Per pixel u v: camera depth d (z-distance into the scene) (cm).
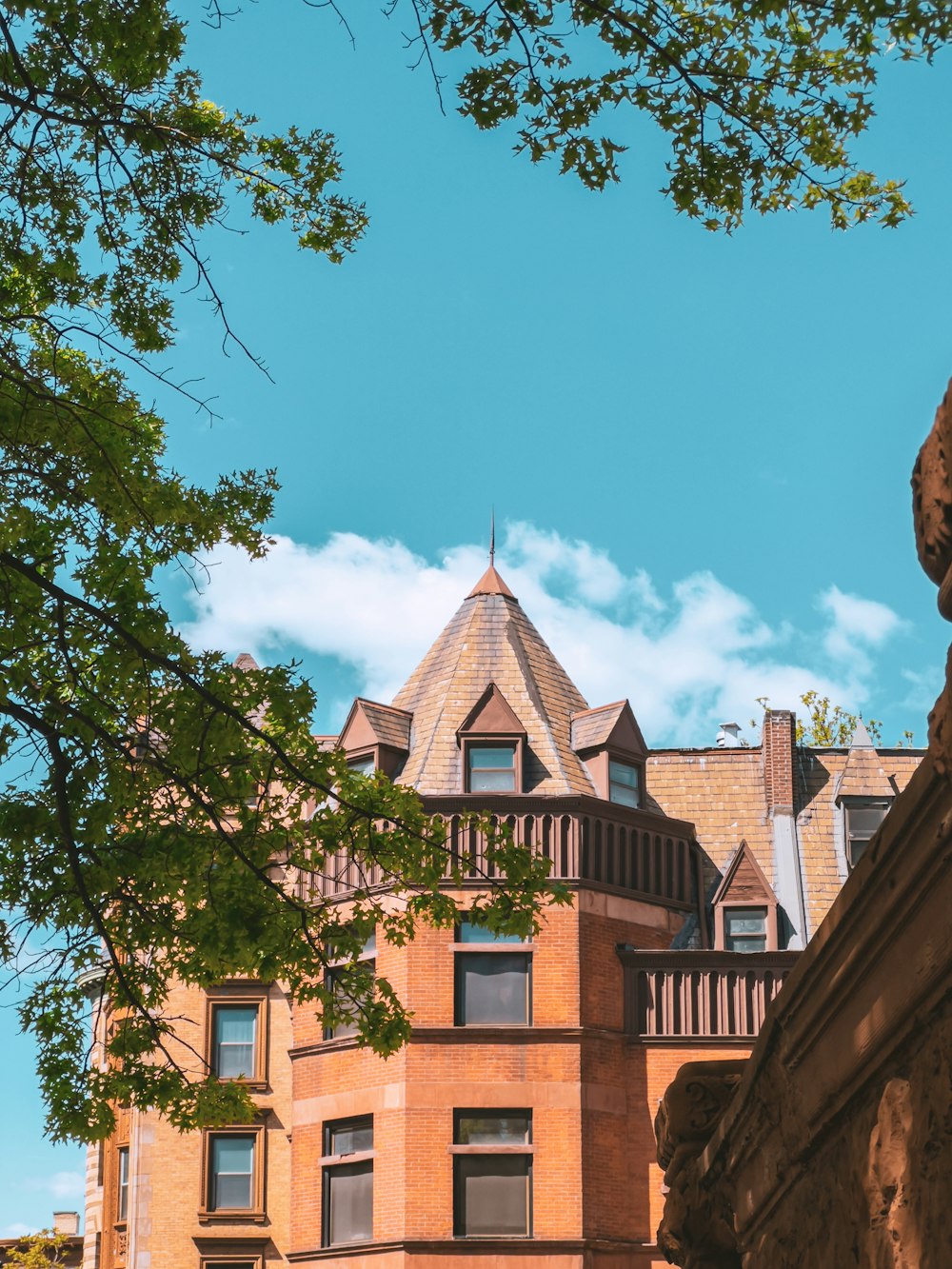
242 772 1377
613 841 3278
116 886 1362
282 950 1419
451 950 3127
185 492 1393
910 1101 261
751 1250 377
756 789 3622
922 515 241
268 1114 3300
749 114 922
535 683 3516
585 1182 2981
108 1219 3522
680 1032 3145
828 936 282
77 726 1291
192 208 1190
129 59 1126
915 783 240
